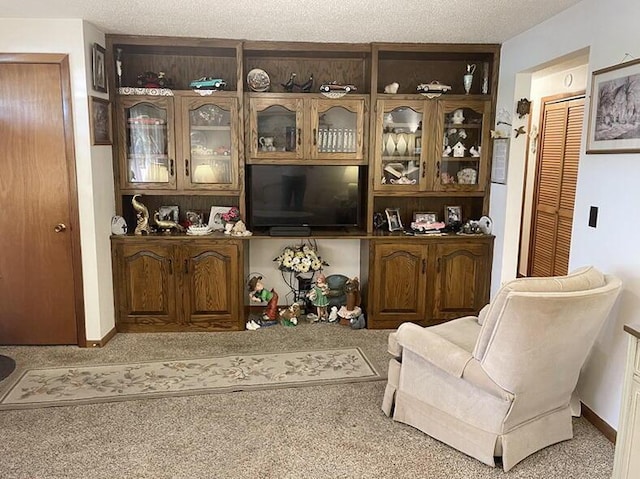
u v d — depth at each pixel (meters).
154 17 3.28
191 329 4.05
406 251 4.08
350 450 2.44
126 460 2.35
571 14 2.98
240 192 4.06
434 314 4.18
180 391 3.03
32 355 3.55
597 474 2.28
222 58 4.20
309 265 4.26
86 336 3.70
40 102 3.43
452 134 4.20
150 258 3.93
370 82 4.03
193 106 3.92
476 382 2.25
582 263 2.84
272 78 4.28
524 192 5.68
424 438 2.55
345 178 4.16
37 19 3.34
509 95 3.87
